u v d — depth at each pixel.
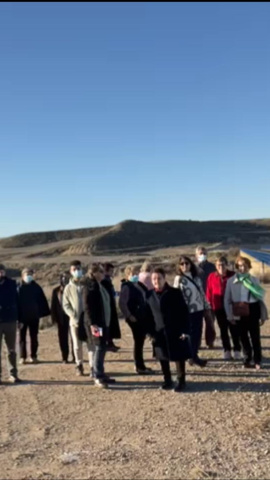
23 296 12.23
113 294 11.76
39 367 11.88
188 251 96.25
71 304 10.82
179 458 6.40
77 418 8.16
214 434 7.14
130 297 10.46
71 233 172.25
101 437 7.31
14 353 10.51
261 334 14.47
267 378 9.80
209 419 7.73
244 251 36.12
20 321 12.23
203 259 12.28
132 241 131.88
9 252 138.25
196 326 10.69
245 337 10.59
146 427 7.58
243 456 6.38
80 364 10.84
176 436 7.16
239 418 7.70
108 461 6.43
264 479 5.70
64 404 8.91
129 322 10.55
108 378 9.93
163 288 9.21
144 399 8.90
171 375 10.36
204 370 10.62
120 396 9.16
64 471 6.20
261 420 7.54
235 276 10.49
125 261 69.31
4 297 10.35
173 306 9.12
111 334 11.65
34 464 6.48
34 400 9.20
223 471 5.97
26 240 166.88
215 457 6.38
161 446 6.83
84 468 6.25
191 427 7.46
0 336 10.39
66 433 7.56
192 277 10.75
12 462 6.55
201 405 8.38
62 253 125.12
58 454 6.77
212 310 12.05
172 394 9.06
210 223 160.38
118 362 11.95
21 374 11.23
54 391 9.73
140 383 9.94
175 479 5.81
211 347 12.78
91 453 6.73
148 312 9.40
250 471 5.93
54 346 14.87
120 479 5.88
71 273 11.00
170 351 9.07
